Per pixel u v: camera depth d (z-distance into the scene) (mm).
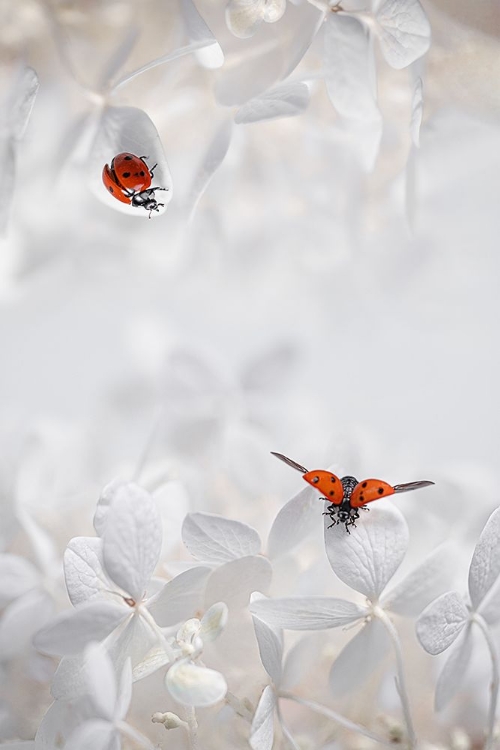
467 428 518
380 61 323
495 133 346
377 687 313
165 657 292
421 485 291
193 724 295
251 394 397
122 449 397
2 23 316
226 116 323
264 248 419
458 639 294
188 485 346
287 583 305
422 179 359
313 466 371
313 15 303
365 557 292
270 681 296
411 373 529
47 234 374
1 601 321
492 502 345
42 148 338
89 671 282
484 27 310
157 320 512
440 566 298
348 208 372
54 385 514
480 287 463
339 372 527
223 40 311
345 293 465
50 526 337
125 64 310
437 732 316
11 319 497
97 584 293
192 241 408
